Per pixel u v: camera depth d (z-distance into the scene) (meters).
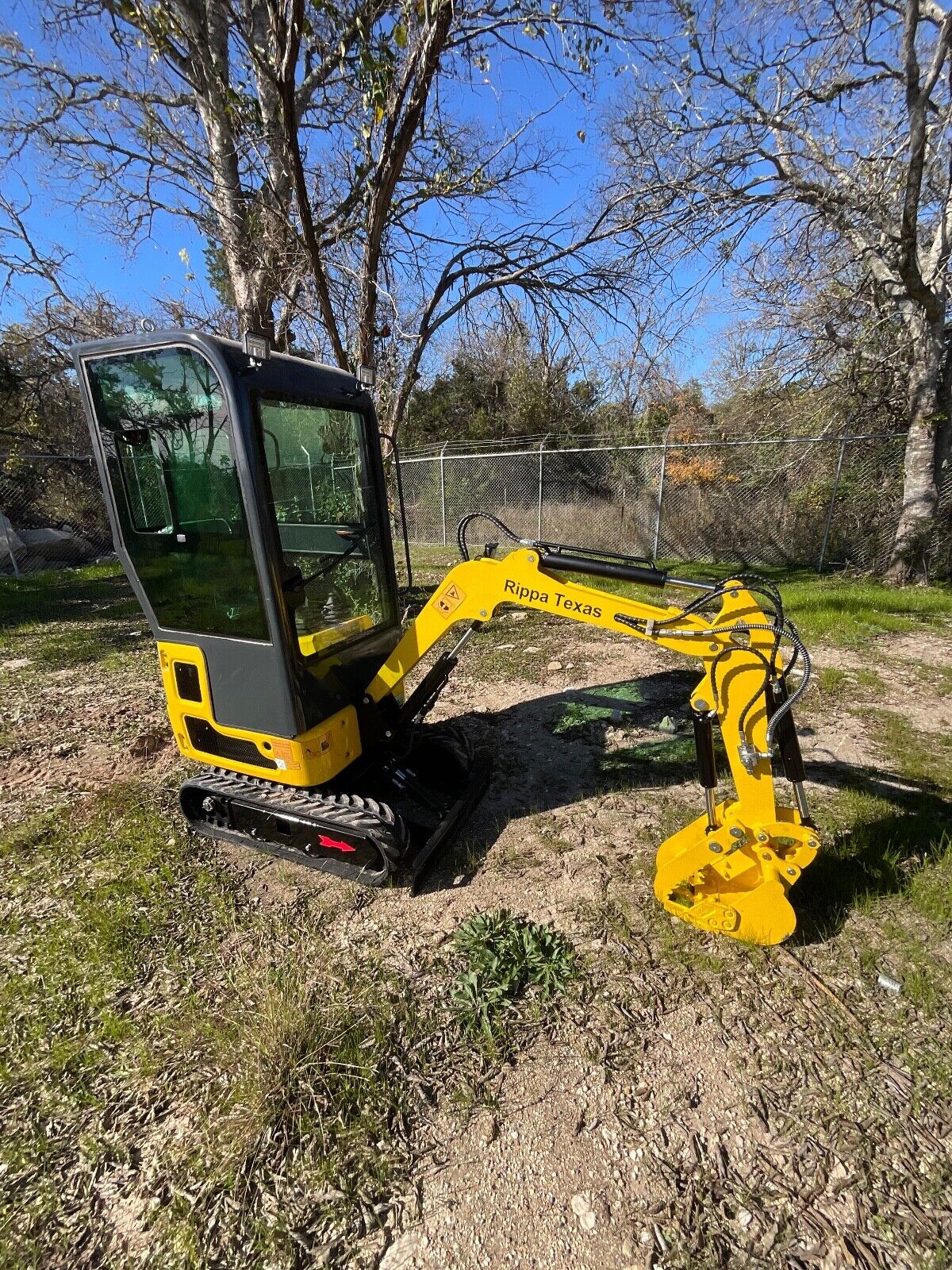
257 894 3.22
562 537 13.56
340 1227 1.83
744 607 2.59
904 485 9.62
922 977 2.58
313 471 3.30
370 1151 2.03
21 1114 2.18
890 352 9.55
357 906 3.11
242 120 5.61
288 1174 1.97
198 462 2.74
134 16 4.80
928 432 8.98
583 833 3.62
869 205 8.09
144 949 2.87
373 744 3.47
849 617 7.35
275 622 2.77
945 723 4.86
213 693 3.09
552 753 4.57
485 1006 2.49
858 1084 2.20
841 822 3.59
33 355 14.61
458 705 5.48
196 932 2.96
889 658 6.20
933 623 7.30
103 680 6.32
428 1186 1.93
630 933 2.87
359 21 4.36
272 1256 1.77
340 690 3.21
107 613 9.12
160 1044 2.41
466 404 19.86
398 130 5.64
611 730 4.91
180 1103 2.19
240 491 2.63
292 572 2.85
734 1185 1.92
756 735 2.52
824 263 9.36
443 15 4.61
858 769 4.20
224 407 2.58
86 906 3.14
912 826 3.49
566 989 2.58
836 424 10.80
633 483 12.89
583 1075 2.26
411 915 3.03
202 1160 2.01
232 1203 1.90
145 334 2.65
